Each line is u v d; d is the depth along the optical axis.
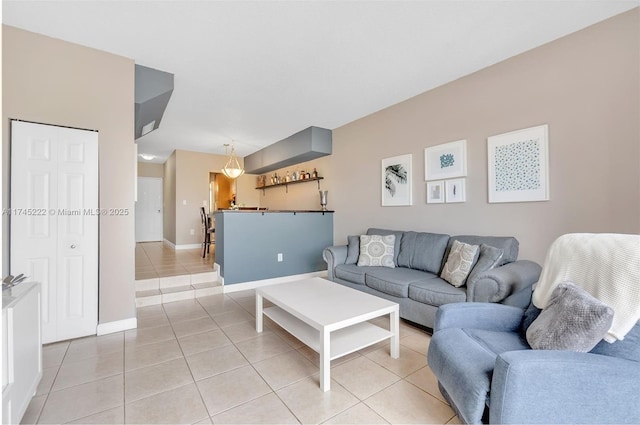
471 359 1.37
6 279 1.53
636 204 2.09
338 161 4.89
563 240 1.73
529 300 2.26
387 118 4.00
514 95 2.72
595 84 2.26
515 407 1.12
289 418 1.55
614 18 2.17
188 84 3.26
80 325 2.44
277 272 4.33
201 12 2.10
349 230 4.67
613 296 1.35
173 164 6.79
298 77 3.11
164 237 8.03
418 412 1.60
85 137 2.45
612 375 1.13
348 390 1.79
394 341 2.19
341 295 2.45
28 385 1.51
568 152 2.40
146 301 3.32
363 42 2.48
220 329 2.68
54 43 2.37
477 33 2.37
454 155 3.19
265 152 6.25
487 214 2.93
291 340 2.46
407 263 3.32
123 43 2.46
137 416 1.55
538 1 2.02
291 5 2.04
